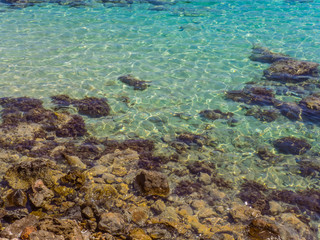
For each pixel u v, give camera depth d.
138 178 6.54
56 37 13.87
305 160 7.54
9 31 14.28
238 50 13.17
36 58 11.94
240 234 5.49
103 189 6.20
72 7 17.81
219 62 12.20
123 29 15.02
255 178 6.97
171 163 7.32
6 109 8.83
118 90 10.21
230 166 7.30
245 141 8.17
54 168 6.84
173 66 11.83
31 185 6.27
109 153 7.50
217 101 9.84
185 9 17.94
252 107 9.55
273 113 9.27
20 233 5.10
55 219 5.28
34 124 8.32
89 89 10.15
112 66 11.64
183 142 8.05
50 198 5.97
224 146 7.98
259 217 5.86
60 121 8.52
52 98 9.53
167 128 8.57
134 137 8.16
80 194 6.14
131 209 5.89
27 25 15.07
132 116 8.99
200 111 9.35
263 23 16.02
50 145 7.63
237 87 10.59
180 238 5.37
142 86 10.46
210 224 5.70
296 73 11.36
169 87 10.49
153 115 9.09
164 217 5.80
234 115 9.21
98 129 8.38
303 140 8.21
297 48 13.36
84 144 7.77
